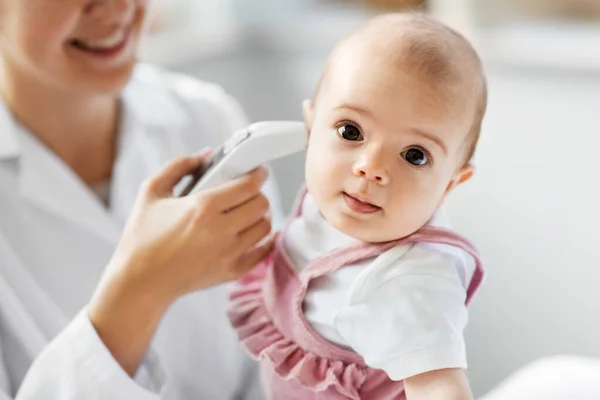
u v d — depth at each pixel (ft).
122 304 2.02
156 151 2.98
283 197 5.35
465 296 1.84
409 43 1.76
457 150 1.81
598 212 4.21
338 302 1.85
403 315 1.71
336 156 1.78
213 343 2.87
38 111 2.64
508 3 4.55
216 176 2.03
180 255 1.97
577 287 4.37
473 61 1.83
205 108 3.25
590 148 4.16
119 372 2.02
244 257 2.10
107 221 2.64
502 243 4.54
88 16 2.36
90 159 2.82
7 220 2.54
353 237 1.82
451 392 1.63
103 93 2.53
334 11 5.24
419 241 1.83
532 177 4.37
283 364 1.96
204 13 5.26
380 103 1.73
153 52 4.54
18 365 2.50
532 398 2.86
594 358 4.39
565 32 4.46
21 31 2.34
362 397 1.91
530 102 4.28
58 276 2.58
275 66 5.22
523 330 4.58
